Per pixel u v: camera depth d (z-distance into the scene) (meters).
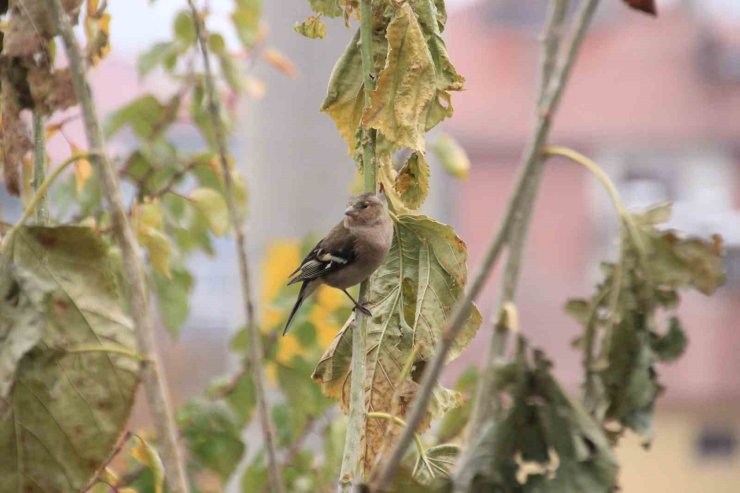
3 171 7.79
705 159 28.91
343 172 16.19
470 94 29.47
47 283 6.36
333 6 8.55
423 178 8.32
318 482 12.05
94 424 6.39
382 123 7.59
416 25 7.64
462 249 8.65
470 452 6.20
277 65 13.53
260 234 15.98
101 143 5.89
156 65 12.51
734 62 29.19
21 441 6.34
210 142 12.62
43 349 6.28
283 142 16.06
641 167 28.81
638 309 7.66
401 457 5.59
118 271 10.03
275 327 12.42
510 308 6.32
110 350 5.73
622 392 7.58
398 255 8.84
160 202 11.47
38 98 7.25
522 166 5.84
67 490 6.36
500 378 6.20
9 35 7.21
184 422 11.63
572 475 6.10
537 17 30.42
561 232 27.75
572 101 29.25
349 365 8.74
